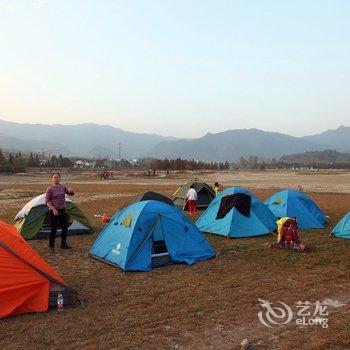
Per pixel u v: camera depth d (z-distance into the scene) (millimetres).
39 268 8109
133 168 159125
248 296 8680
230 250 13102
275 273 10414
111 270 10867
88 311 7938
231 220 15367
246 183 55094
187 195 23688
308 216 17578
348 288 9180
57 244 14227
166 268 11031
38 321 7453
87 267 11211
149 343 6543
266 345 6453
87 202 28547
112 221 12555
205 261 11727
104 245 12070
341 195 33781
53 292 8117
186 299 8562
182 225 11914
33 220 15031
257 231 15398
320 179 69188
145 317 7605
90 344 6508
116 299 8625
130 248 11000
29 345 6480
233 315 7672
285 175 94062
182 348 6379
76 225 15852
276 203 18219
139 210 11570
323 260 11633
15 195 36188
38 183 56938
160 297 8727
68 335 6844
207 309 7977
